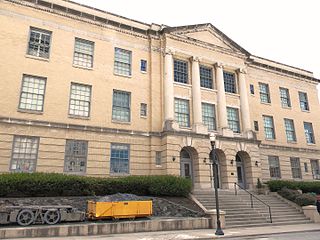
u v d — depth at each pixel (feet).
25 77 69.82
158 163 79.46
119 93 81.41
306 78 123.95
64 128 70.59
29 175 57.26
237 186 86.58
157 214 59.47
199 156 82.17
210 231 52.24
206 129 86.02
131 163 76.84
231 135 89.76
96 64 79.30
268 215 68.08
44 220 46.03
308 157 112.68
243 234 48.60
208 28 98.12
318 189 93.86
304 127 117.29
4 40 68.64
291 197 78.74
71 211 48.57
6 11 70.54
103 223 48.29
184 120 86.58
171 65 87.20
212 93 93.04
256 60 111.04
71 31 78.02
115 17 85.71
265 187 87.71
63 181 59.11
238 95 98.53
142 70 86.28
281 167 104.12
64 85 73.51
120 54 84.43
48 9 75.82
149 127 82.02
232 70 100.73
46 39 74.54
